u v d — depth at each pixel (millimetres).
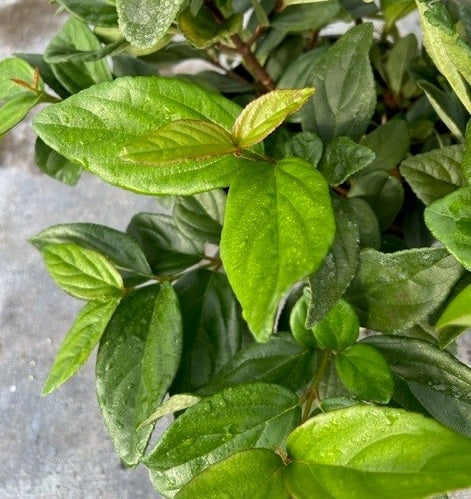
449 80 242
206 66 557
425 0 219
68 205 591
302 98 200
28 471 511
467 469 156
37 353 545
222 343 289
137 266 299
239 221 182
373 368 234
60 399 525
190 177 204
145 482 493
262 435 219
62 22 639
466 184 216
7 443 521
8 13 649
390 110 402
